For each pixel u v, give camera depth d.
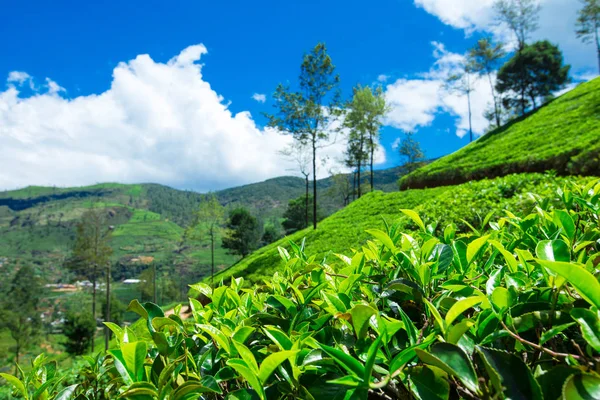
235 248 51.88
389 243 1.27
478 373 0.79
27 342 45.44
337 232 16.83
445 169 21.70
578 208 1.78
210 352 1.14
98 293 76.50
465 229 5.24
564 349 0.85
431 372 0.73
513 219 1.71
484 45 41.38
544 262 0.69
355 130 31.98
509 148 19.84
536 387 0.65
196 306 1.40
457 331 0.76
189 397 0.81
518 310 0.90
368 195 22.83
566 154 13.58
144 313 1.15
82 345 30.55
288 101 21.88
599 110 18.47
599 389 0.59
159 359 1.01
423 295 1.10
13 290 68.19
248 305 1.37
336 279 1.36
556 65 44.09
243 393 0.87
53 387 1.20
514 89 47.03
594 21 33.50
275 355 0.73
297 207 57.50
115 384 1.31
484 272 1.27
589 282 0.65
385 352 0.89
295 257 1.69
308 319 1.17
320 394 0.77
